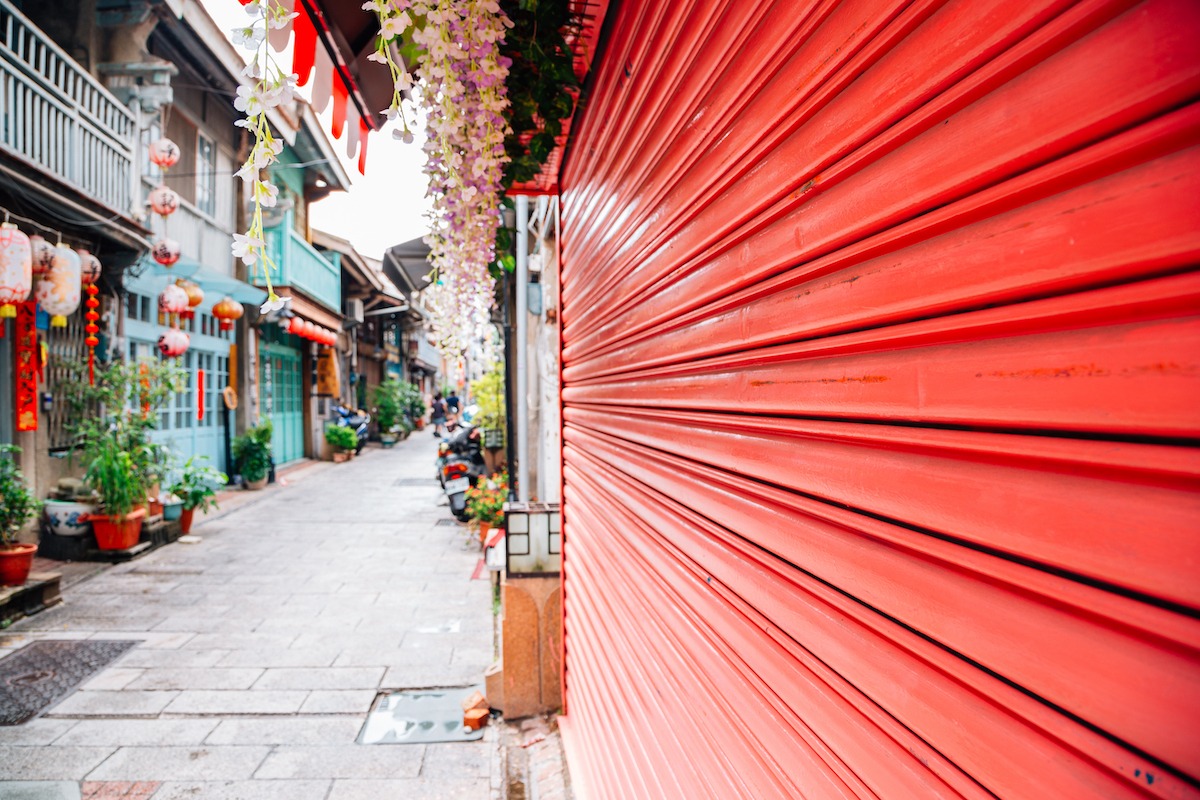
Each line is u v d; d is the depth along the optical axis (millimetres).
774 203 1104
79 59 8438
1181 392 468
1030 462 612
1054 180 571
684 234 1572
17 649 5105
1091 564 545
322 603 6301
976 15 651
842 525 938
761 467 1193
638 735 2121
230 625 5684
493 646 4902
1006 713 647
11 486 6008
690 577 1615
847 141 888
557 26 2213
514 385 8781
